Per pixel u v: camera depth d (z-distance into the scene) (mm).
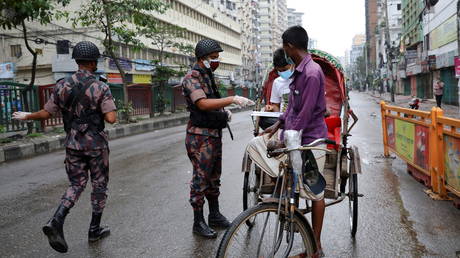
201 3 50344
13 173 8656
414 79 45000
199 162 4309
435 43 32625
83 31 26094
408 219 4812
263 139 3520
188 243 4184
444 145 5449
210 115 4281
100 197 4234
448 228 4484
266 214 2924
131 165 8797
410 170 7254
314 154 3307
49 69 26359
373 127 15508
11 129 14250
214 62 4266
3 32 26250
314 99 3260
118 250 4039
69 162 4074
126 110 19328
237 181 6875
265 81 5711
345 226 4617
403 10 51969
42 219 5141
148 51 35188
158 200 5793
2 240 4402
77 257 3896
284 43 3426
